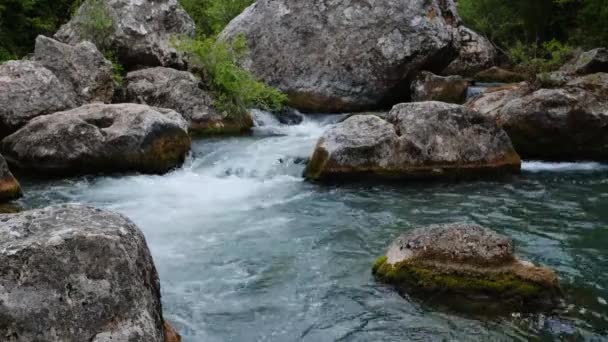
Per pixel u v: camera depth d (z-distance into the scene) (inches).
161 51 562.6
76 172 365.7
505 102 467.8
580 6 994.7
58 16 711.1
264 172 378.0
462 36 952.9
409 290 191.6
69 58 477.4
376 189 338.6
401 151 355.3
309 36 607.8
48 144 361.7
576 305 183.0
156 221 282.2
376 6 593.6
